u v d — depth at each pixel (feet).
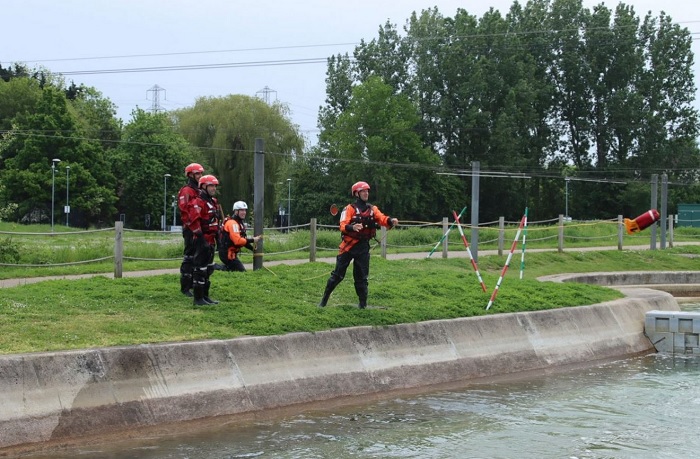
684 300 91.09
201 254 43.42
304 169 270.87
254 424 35.50
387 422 36.86
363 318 44.37
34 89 281.95
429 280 60.23
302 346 39.93
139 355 34.19
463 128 253.85
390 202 245.65
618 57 260.01
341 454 31.78
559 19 267.18
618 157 262.26
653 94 257.75
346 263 46.39
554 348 52.26
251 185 233.96
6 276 64.54
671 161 253.24
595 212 269.85
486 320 49.57
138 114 277.23
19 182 238.48
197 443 32.35
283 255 88.12
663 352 58.95
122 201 276.82
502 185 258.57
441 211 260.21
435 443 33.76
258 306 45.11
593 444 34.14
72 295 45.29
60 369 31.91
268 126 234.38
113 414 32.40
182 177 275.39
